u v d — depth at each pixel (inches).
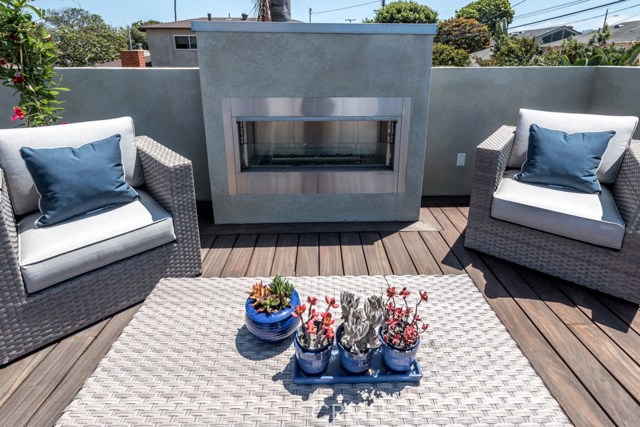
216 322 60.6
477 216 99.9
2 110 125.4
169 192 82.8
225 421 44.2
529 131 102.0
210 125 111.3
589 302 82.3
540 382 49.4
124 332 58.2
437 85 132.0
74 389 60.7
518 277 91.6
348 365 48.2
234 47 104.1
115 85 123.8
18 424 54.6
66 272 69.4
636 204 78.2
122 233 76.0
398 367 48.8
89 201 78.9
